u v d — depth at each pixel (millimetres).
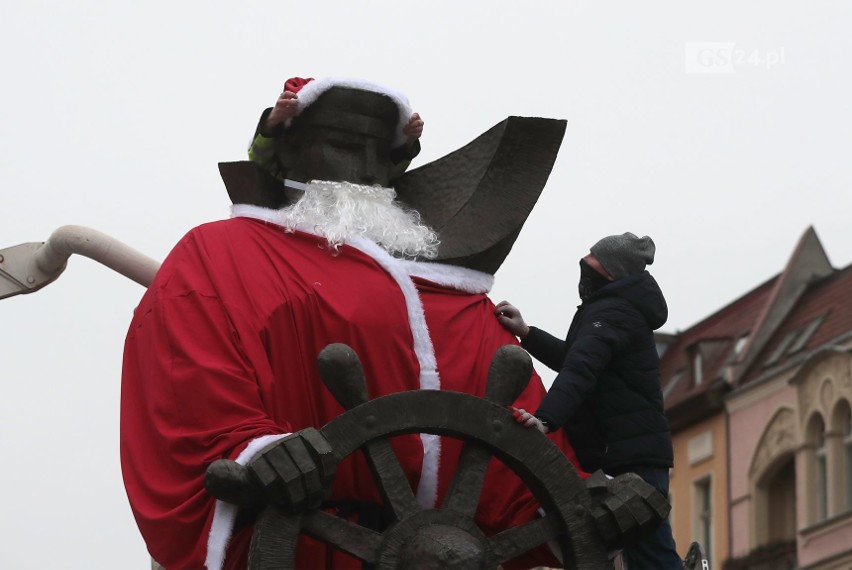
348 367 7105
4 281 9875
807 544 24828
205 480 6945
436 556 6941
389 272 8109
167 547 7367
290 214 8211
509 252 8648
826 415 24906
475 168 8812
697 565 7898
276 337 7766
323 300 7852
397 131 8625
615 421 7715
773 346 26609
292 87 8516
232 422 7457
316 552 7559
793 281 27125
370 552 7004
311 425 7746
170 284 7918
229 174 8516
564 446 7922
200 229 8180
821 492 24734
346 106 8469
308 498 6910
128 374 7875
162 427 7547
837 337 25109
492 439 7203
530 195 8742
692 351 27969
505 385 7312
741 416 26453
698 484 27078
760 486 25812
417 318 8031
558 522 7266
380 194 8422
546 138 8852
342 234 8141
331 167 8438
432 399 7160
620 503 7250
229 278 7906
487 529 7871
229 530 7180
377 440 7094
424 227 8500
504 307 8461
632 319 7723
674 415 27703
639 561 7785
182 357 7648
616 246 7918
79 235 9617
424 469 7801
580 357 7566
